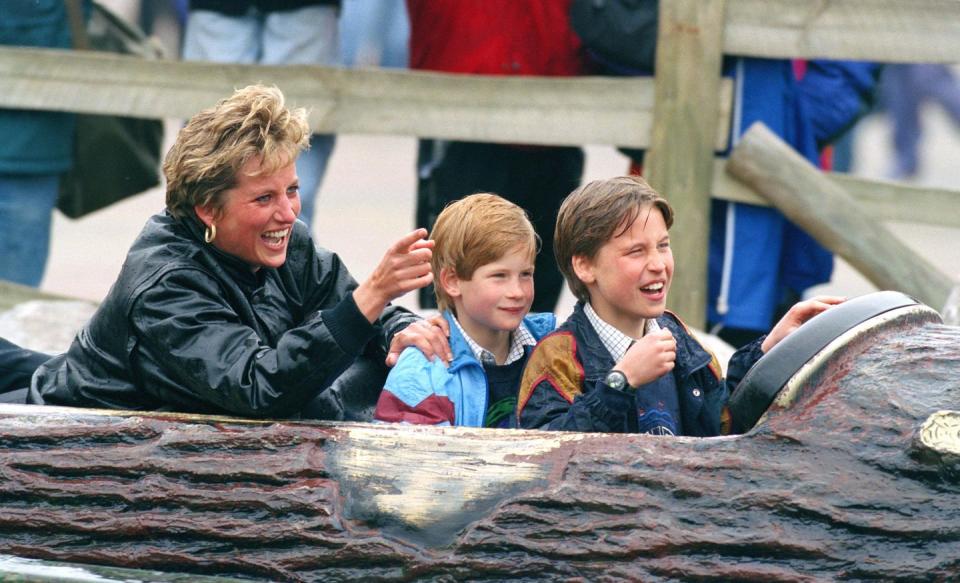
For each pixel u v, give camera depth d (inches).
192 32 1038.4
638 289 500.4
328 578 443.5
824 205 928.9
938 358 434.9
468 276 521.0
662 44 936.3
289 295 530.3
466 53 973.8
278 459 454.0
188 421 465.1
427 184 1031.0
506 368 539.8
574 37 971.9
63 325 984.9
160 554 452.8
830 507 417.1
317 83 994.1
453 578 434.9
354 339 455.8
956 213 939.3
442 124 979.9
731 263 948.6
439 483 444.5
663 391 507.5
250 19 1018.7
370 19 1293.1
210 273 488.1
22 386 590.2
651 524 426.3
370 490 447.2
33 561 459.5
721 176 944.9
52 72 1019.3
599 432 459.5
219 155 474.3
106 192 1118.4
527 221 527.5
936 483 414.3
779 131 946.1
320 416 518.9
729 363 541.6
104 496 458.3
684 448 435.8
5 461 465.4
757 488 425.1
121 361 488.4
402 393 512.4
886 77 1937.7
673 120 942.4
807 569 414.9
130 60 1013.8
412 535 442.3
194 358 465.4
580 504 432.1
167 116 1018.1
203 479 454.6
